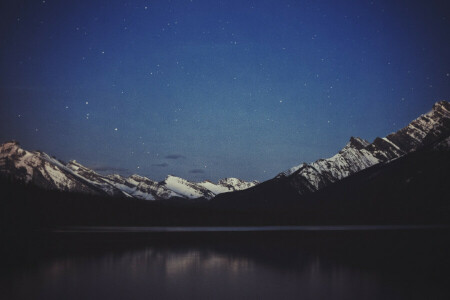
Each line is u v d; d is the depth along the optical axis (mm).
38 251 40062
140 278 24188
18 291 20047
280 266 30031
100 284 22078
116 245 48500
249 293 20125
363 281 23609
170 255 37469
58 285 21672
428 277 25094
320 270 28078
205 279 24062
